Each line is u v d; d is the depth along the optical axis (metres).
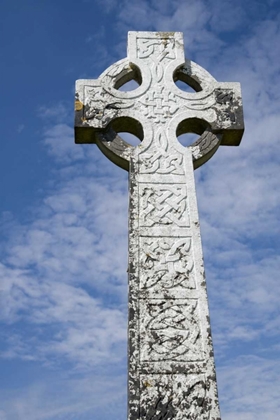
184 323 5.36
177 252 5.76
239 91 6.97
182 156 6.41
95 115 6.55
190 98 6.84
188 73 7.05
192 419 4.89
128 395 4.98
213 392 5.02
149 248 5.77
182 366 5.13
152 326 5.32
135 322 5.32
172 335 5.29
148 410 4.91
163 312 5.41
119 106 6.66
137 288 5.51
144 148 6.41
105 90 6.74
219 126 6.68
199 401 4.98
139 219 5.93
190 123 6.79
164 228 5.90
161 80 6.91
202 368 5.14
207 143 6.59
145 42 7.17
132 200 6.05
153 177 6.23
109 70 6.92
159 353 5.18
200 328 5.35
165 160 6.36
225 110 6.80
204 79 7.02
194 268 5.68
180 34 7.30
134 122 6.64
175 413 4.91
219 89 6.95
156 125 6.60
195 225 5.95
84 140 6.65
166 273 5.63
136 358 5.14
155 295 5.49
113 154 6.38
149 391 5.00
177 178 6.25
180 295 5.51
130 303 5.43
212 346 5.25
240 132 6.71
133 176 6.21
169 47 7.18
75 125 6.46
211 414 4.92
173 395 4.99
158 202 6.06
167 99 6.79
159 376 5.07
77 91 6.71
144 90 6.81
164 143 6.48
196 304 5.48
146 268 5.64
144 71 6.94
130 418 4.86
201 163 6.65
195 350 5.23
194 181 6.25
